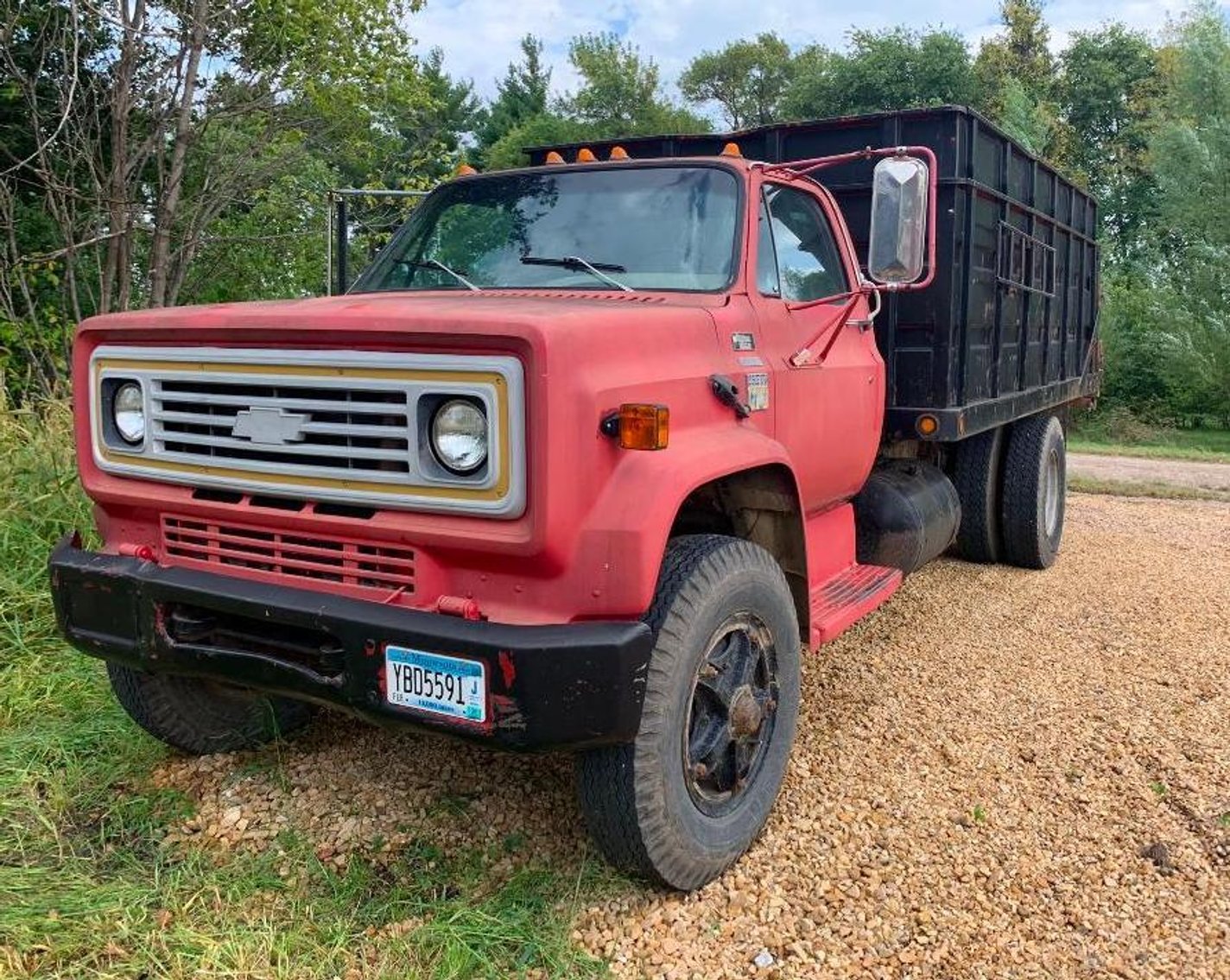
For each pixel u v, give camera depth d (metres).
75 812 3.59
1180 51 24.00
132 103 9.55
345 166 13.18
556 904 3.09
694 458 3.01
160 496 3.25
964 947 2.97
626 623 2.76
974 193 5.46
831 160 4.10
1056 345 7.92
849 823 3.61
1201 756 4.16
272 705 4.05
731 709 3.24
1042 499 6.98
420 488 2.78
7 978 2.70
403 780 3.83
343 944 2.88
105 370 3.33
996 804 3.77
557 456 2.66
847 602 4.30
